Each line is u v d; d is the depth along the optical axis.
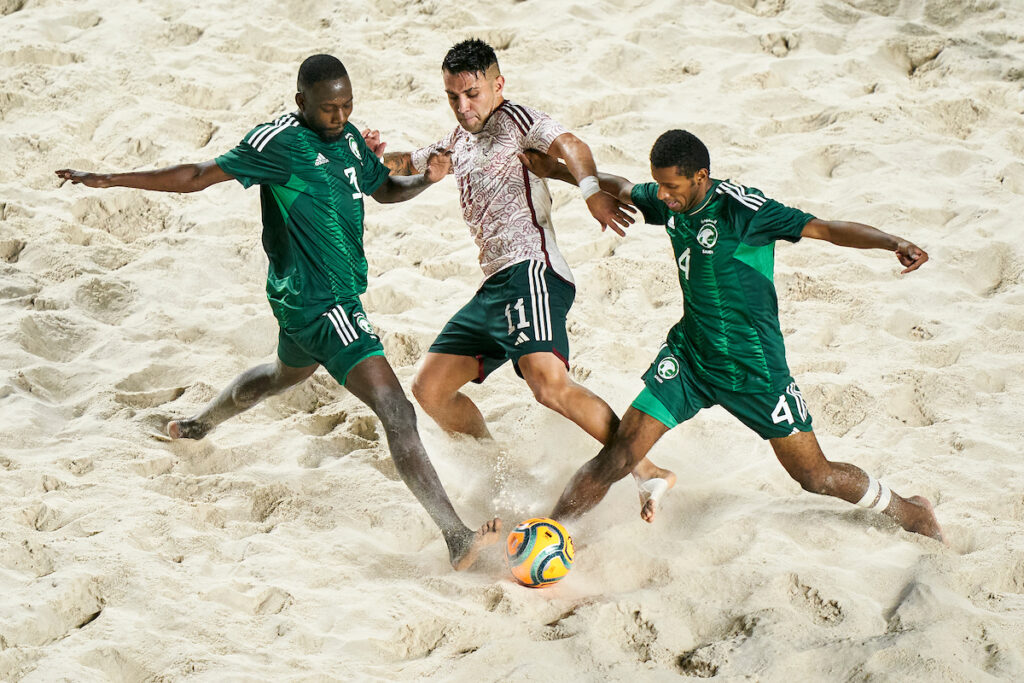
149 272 26.27
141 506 18.34
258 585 16.58
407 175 19.86
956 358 22.81
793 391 16.70
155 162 30.47
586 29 36.66
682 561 16.91
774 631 15.20
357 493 19.12
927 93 33.56
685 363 16.81
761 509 18.16
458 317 18.94
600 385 22.05
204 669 14.69
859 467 18.95
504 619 15.90
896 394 21.72
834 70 34.53
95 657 14.87
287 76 34.25
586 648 15.04
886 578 16.45
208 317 24.77
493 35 36.66
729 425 21.09
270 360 23.77
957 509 18.03
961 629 15.24
